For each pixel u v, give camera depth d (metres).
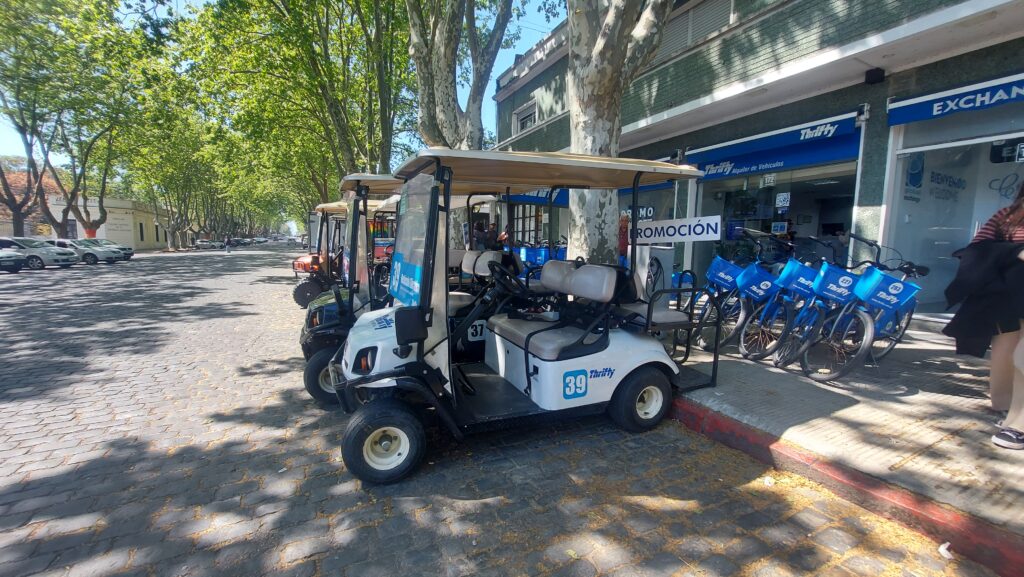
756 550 2.36
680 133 9.80
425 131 8.22
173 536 2.53
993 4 4.70
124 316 8.96
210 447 3.60
